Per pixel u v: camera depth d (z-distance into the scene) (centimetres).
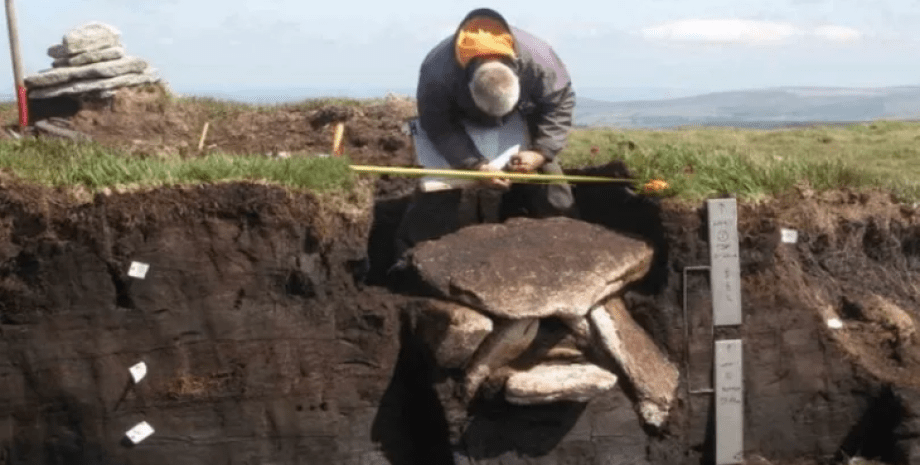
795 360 819
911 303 901
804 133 1753
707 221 785
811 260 866
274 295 729
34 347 686
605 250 765
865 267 900
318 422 732
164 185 710
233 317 716
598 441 750
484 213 845
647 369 760
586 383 720
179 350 706
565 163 1041
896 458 805
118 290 701
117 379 696
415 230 823
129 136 1431
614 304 771
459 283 729
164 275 704
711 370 790
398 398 756
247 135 1471
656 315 781
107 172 709
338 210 752
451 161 821
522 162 816
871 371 830
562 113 830
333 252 746
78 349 692
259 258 724
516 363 736
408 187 998
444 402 726
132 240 698
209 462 712
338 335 745
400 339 754
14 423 686
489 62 793
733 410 789
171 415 705
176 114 1518
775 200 842
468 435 727
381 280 802
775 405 812
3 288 683
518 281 731
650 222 796
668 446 772
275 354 725
